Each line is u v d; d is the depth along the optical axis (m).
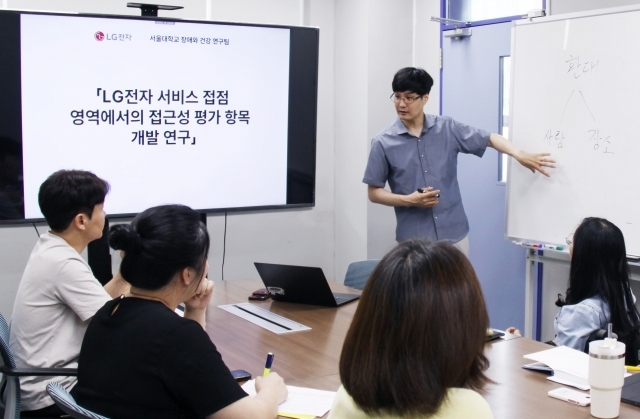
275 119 4.01
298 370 1.95
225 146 3.92
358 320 1.06
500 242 4.07
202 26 3.78
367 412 1.06
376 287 1.05
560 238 3.34
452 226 3.55
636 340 2.26
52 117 3.54
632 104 3.03
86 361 1.50
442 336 1.00
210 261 4.56
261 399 1.55
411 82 3.36
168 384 1.40
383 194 3.50
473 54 4.14
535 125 3.42
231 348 2.17
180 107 3.79
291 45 3.98
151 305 1.49
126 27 3.62
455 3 4.30
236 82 3.90
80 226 2.14
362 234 4.71
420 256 1.05
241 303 2.79
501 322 4.11
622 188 3.08
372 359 1.03
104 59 3.60
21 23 3.42
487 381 1.11
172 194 3.83
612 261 2.26
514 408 1.64
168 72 3.74
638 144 3.01
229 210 3.96
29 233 3.93
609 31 3.10
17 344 2.13
